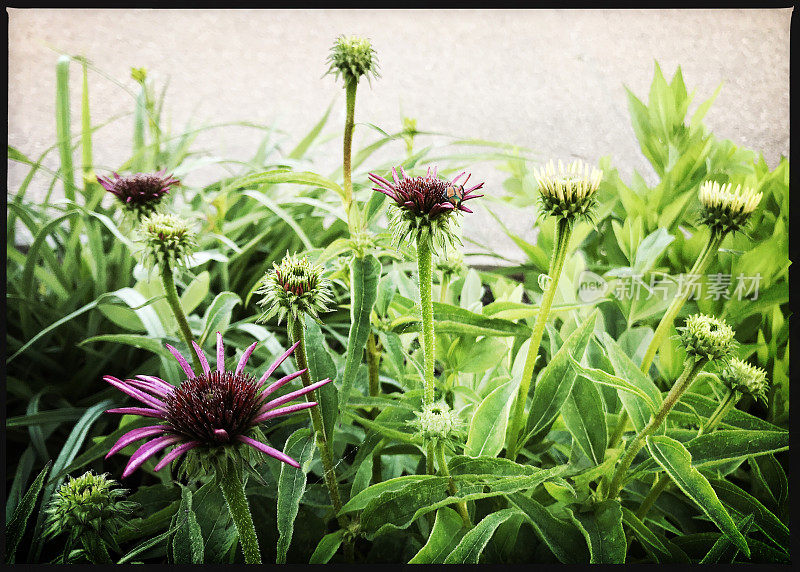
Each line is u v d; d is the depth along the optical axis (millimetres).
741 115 783
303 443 376
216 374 308
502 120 906
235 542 405
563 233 361
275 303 346
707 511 349
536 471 382
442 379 480
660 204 568
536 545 430
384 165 636
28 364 618
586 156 841
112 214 636
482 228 846
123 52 1013
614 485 392
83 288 624
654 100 610
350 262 418
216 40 1046
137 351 634
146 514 457
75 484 364
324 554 398
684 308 509
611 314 546
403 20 1071
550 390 409
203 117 949
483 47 1010
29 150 874
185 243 385
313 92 1009
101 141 915
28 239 721
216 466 292
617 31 949
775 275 506
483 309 434
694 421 430
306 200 488
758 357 501
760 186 533
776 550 403
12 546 409
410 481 388
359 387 498
